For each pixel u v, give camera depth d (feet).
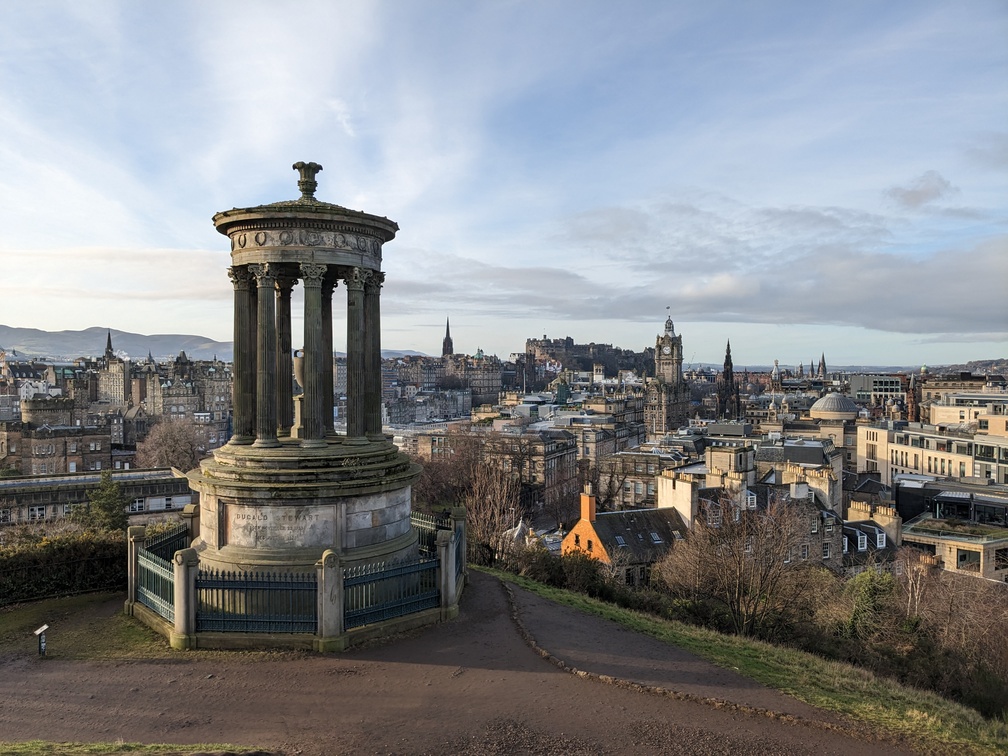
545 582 112.88
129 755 43.01
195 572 67.87
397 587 74.49
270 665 62.95
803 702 61.26
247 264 80.53
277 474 75.72
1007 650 119.96
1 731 50.80
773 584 126.00
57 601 84.02
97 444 419.33
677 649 74.13
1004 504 254.06
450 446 433.89
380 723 52.47
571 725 53.16
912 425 449.89
